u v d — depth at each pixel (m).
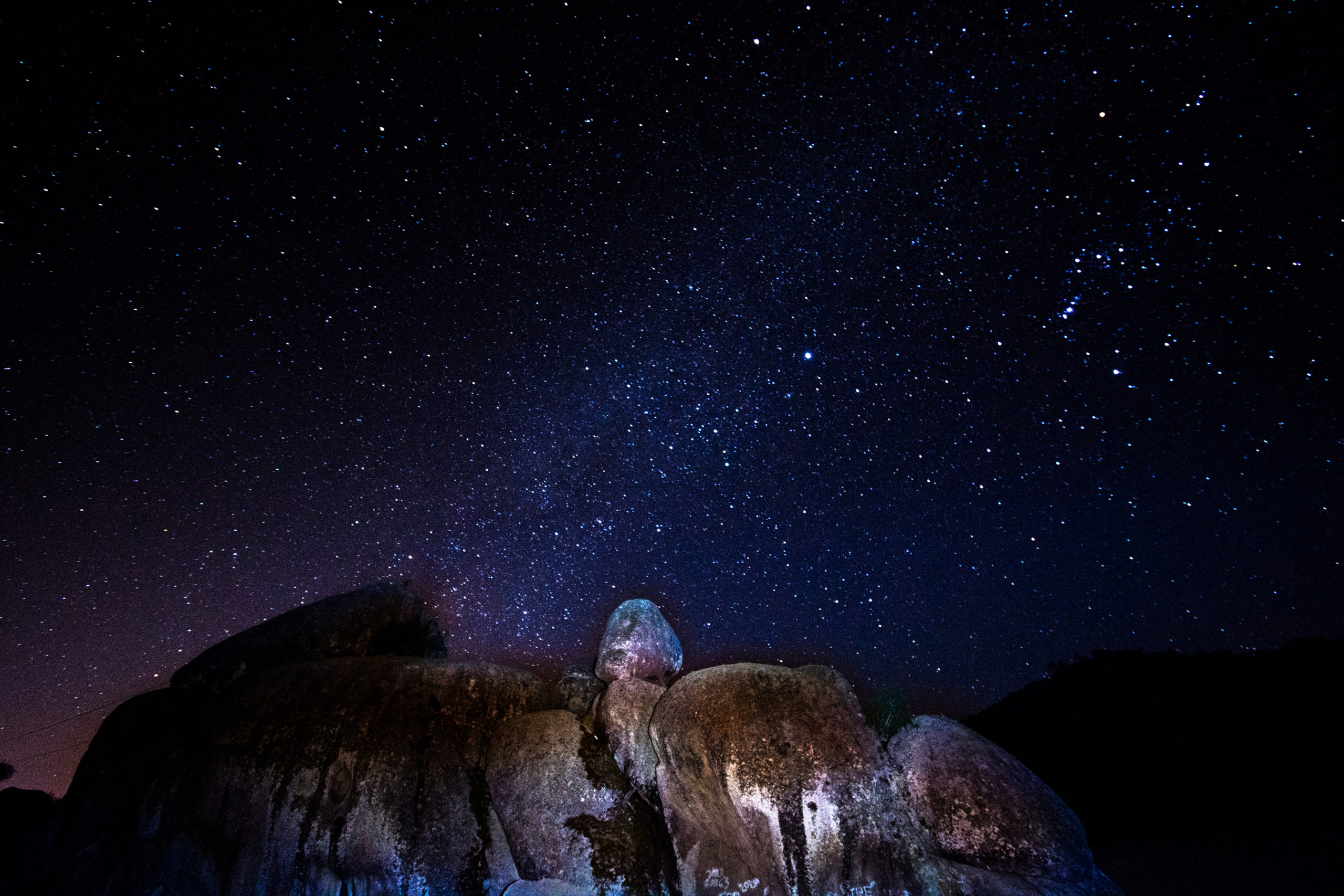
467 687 5.27
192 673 5.49
